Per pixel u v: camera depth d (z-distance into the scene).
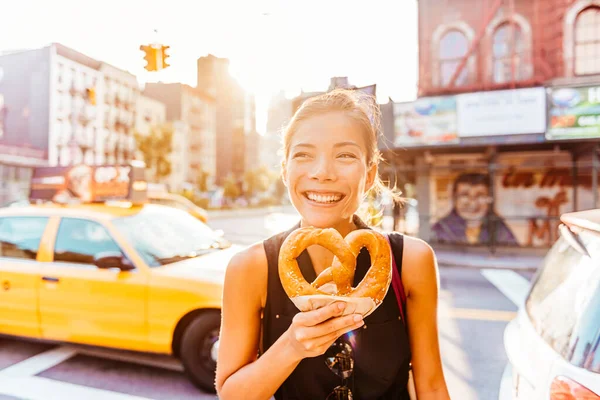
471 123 11.95
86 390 4.04
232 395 1.15
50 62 34.12
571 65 13.98
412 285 1.32
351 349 1.24
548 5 14.15
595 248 1.79
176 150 56.47
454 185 14.77
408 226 16.77
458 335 5.71
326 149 1.17
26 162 32.06
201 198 49.28
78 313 4.26
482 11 14.50
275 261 1.29
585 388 1.45
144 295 4.02
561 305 1.84
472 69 14.70
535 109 11.43
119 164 5.16
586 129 11.12
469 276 10.05
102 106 42.28
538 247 14.10
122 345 4.14
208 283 3.94
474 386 4.22
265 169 75.88
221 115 74.12
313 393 1.25
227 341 1.29
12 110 33.84
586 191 13.71
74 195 5.23
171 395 3.93
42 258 4.54
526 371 1.79
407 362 1.28
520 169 14.24
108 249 4.33
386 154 12.41
